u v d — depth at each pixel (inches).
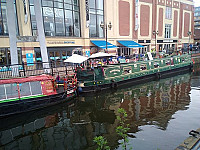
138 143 276.8
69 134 319.3
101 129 333.7
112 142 284.8
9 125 360.5
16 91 393.7
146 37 1199.6
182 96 530.0
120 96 536.7
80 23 863.7
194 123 345.4
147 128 327.3
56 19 780.6
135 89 616.4
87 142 291.7
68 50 829.8
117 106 454.0
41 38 545.0
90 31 908.0
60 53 803.4
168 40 1392.7
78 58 550.0
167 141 281.3
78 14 855.7
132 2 1058.7
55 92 452.4
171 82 725.3
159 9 1262.3
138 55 832.9
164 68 867.4
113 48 991.0
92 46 917.2
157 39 1293.1
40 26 538.9
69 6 815.1
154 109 426.3
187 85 668.7
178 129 321.1
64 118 389.1
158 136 297.4
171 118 371.2
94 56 571.8
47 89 438.9
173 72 936.3
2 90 378.0
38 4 525.3
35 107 413.4
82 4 839.7
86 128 340.5
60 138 306.3
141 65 744.3
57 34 792.9
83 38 866.8
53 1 761.0
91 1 889.5
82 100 501.7
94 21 917.8
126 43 1013.2
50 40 754.8
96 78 574.2
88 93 554.3
